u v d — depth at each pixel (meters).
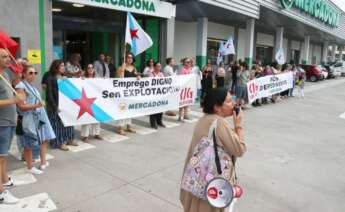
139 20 11.59
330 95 16.53
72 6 9.33
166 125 8.16
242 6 13.70
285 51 31.95
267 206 4.02
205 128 2.50
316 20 22.53
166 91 7.89
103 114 6.54
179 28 17.20
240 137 2.50
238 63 13.04
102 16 11.84
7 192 3.82
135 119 8.73
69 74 7.53
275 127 8.61
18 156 5.45
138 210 3.76
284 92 14.61
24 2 6.92
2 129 3.74
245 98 11.38
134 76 7.38
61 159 5.40
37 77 7.29
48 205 3.80
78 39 13.04
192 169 2.48
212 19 16.70
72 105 5.94
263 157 5.98
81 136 6.70
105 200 3.98
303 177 5.06
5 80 3.63
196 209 2.51
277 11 16.19
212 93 2.54
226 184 2.34
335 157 6.16
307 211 3.95
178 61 17.38
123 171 4.97
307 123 9.34
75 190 4.23
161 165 5.29
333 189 4.64
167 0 10.95
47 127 4.78
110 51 14.01
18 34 6.89
